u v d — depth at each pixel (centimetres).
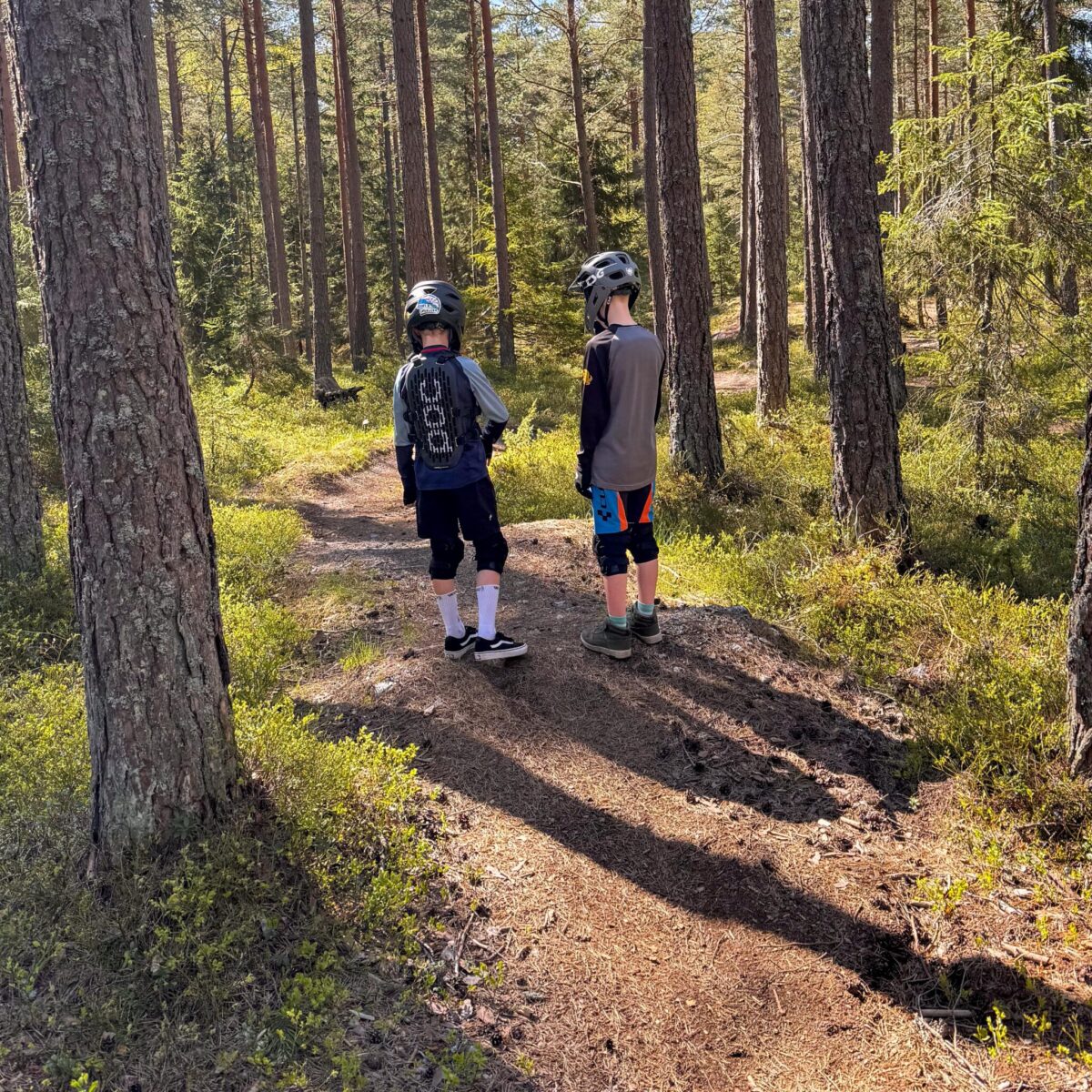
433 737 437
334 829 345
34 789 367
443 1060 265
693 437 1018
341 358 3622
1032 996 296
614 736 441
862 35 696
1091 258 952
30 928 293
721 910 336
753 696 481
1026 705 437
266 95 2919
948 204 965
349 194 3175
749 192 3109
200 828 322
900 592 633
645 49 1920
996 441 1012
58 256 291
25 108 290
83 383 296
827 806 397
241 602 663
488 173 3622
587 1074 270
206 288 2200
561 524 883
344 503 1290
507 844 367
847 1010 295
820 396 1836
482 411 469
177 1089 249
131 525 304
